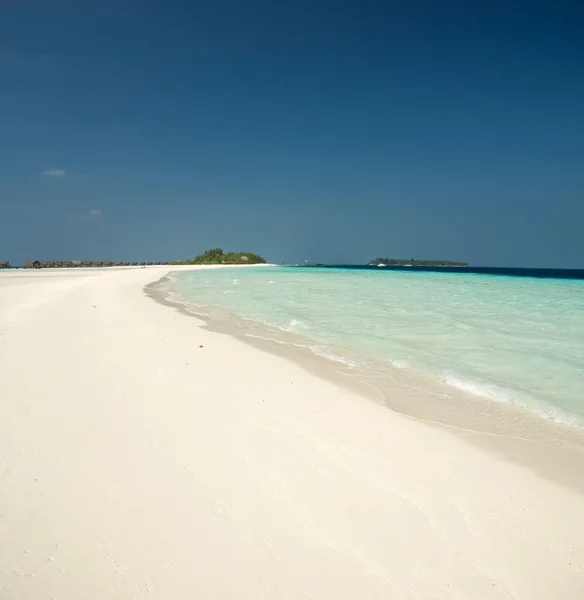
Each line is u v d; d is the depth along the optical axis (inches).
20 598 104.6
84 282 1171.9
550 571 120.0
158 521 135.7
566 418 231.8
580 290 1037.8
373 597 109.3
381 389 279.4
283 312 621.6
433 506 149.3
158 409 228.8
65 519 135.3
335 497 152.7
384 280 1521.9
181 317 569.6
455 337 432.1
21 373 280.1
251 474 166.1
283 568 118.0
